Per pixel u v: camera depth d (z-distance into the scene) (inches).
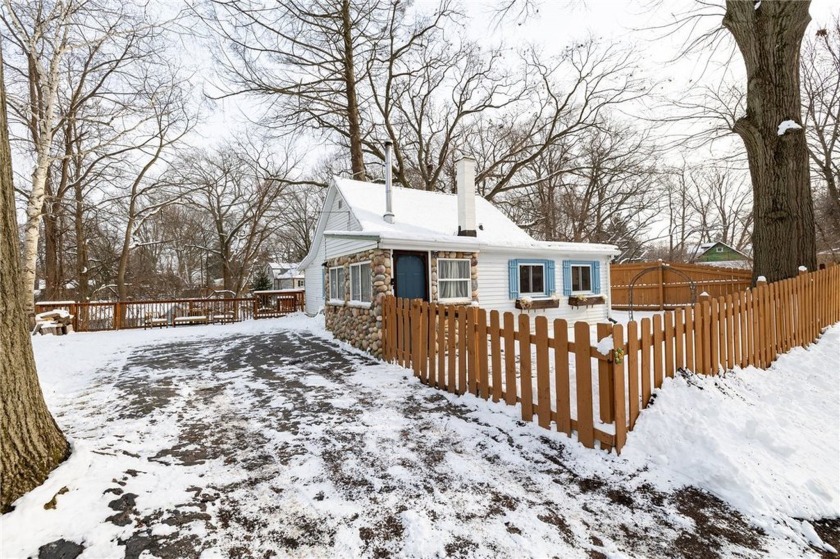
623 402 124.3
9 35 515.2
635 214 1062.4
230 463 124.7
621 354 123.7
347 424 157.8
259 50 639.8
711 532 88.8
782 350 210.8
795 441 122.3
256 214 1107.9
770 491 100.3
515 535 87.7
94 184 775.1
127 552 80.7
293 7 611.8
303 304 798.5
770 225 264.1
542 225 1079.0
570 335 426.0
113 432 153.3
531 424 148.0
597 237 1048.2
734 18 275.4
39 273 1025.5
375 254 326.6
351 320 374.3
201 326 599.8
